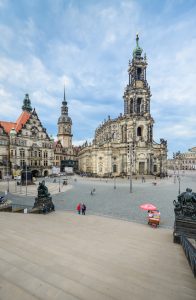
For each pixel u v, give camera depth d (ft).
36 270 23.50
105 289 20.15
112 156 319.27
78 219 60.64
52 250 30.78
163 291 20.18
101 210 89.51
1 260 25.79
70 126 506.89
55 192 150.00
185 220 42.65
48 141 320.29
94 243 36.32
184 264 28.32
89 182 232.12
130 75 346.95
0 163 263.90
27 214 63.26
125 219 73.46
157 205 100.12
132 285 21.31
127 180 258.16
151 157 313.12
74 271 23.98
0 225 44.42
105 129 404.77
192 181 242.37
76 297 18.34
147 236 45.68
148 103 332.60
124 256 30.68
